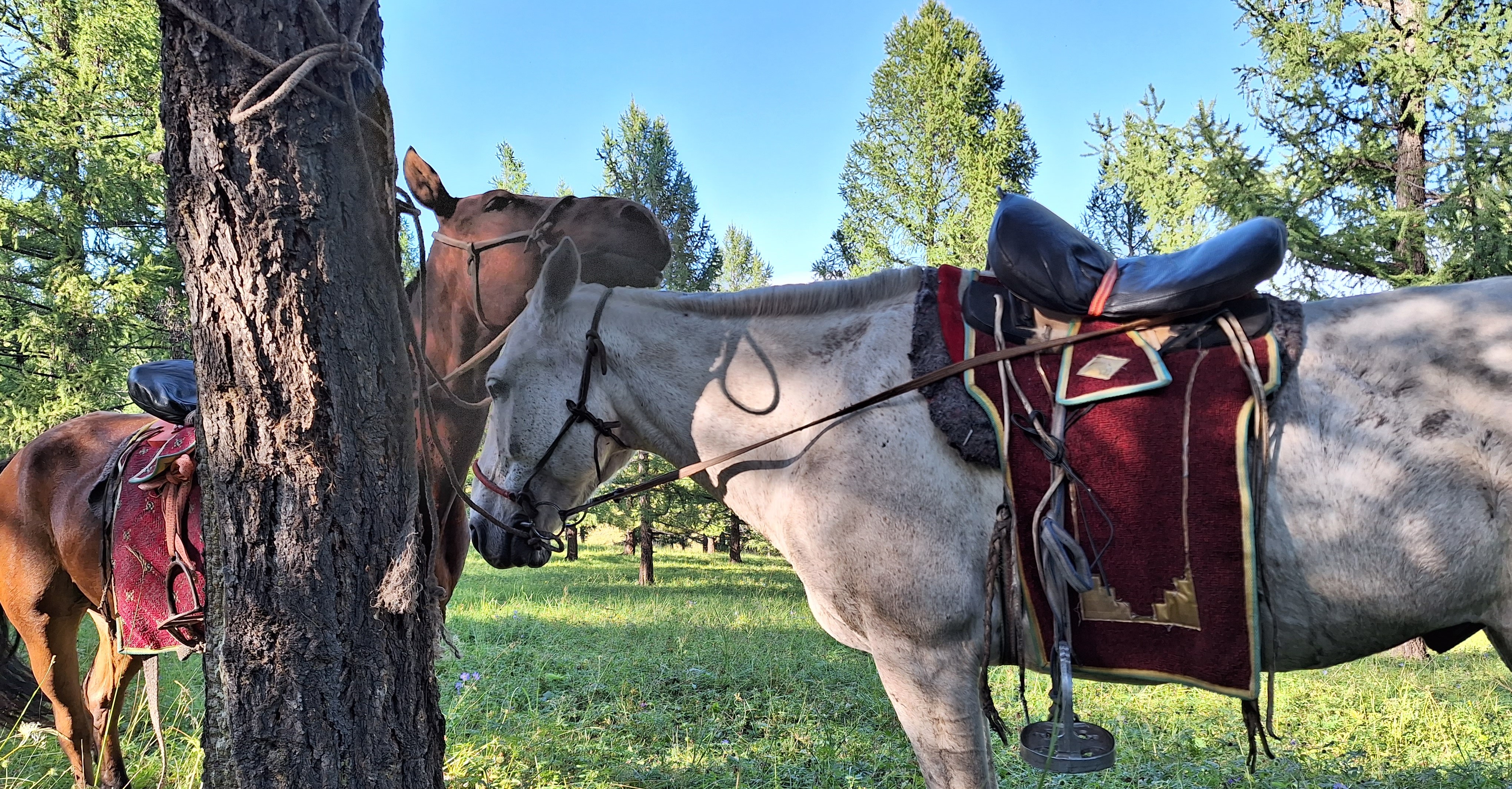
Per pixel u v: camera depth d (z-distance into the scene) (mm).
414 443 1999
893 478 2072
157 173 10188
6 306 10328
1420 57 7762
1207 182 8789
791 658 6387
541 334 2479
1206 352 1948
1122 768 3682
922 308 2203
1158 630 1922
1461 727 4281
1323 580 1867
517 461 2475
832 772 3586
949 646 2072
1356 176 8703
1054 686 1973
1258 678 1861
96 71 10414
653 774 3576
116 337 10242
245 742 1881
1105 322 2055
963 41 17766
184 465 2996
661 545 36656
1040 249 2076
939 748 2090
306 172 1827
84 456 3545
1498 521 1785
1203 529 1876
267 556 1874
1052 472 1977
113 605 3211
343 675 1896
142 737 3982
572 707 4801
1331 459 1854
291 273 1835
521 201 3301
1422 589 1824
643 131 22562
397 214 2020
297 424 1860
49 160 10094
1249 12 8883
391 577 1926
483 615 8836
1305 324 1956
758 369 2320
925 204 17250
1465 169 7570
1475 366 1818
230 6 1784
